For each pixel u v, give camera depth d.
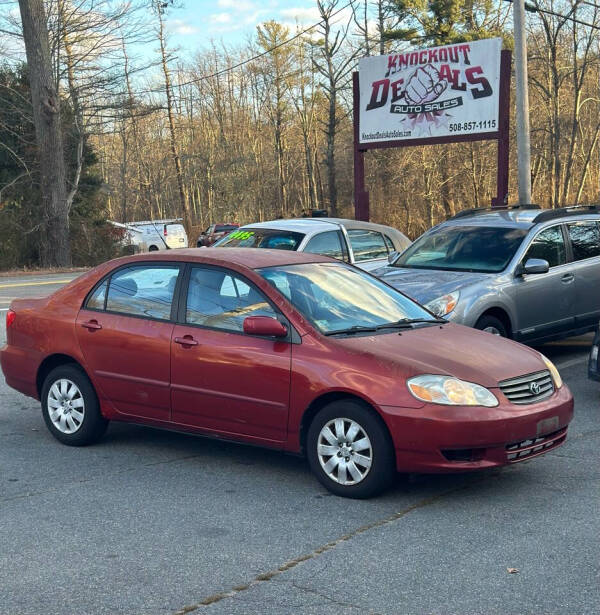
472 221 10.70
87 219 36.38
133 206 79.19
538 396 5.59
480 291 9.10
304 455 5.76
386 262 12.03
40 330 6.97
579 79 52.47
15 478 5.99
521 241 9.92
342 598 3.96
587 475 5.93
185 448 6.79
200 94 76.62
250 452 6.65
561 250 10.31
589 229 10.84
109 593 4.05
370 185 56.84
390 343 5.66
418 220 56.34
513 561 4.38
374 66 22.00
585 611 3.79
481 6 51.50
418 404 5.21
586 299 10.48
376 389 5.31
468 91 20.48
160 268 6.51
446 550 4.55
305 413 5.60
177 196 83.44
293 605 3.89
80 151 33.62
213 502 5.44
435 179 55.22
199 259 6.35
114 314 6.62
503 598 3.93
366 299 6.37
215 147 76.56
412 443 5.21
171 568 4.35
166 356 6.21
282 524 5.01
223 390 5.93
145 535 4.84
